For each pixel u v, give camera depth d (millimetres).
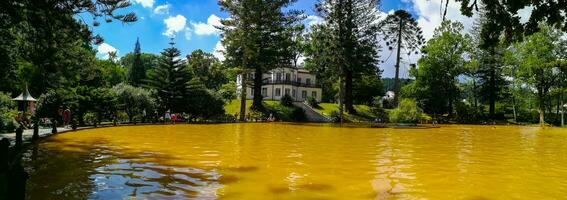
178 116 39406
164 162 11695
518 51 54375
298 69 80688
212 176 9656
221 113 45781
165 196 7484
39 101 29531
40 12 15148
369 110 61344
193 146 16281
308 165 11836
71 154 13047
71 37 17312
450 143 21156
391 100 75625
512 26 7238
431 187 8961
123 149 14711
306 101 66250
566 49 52062
